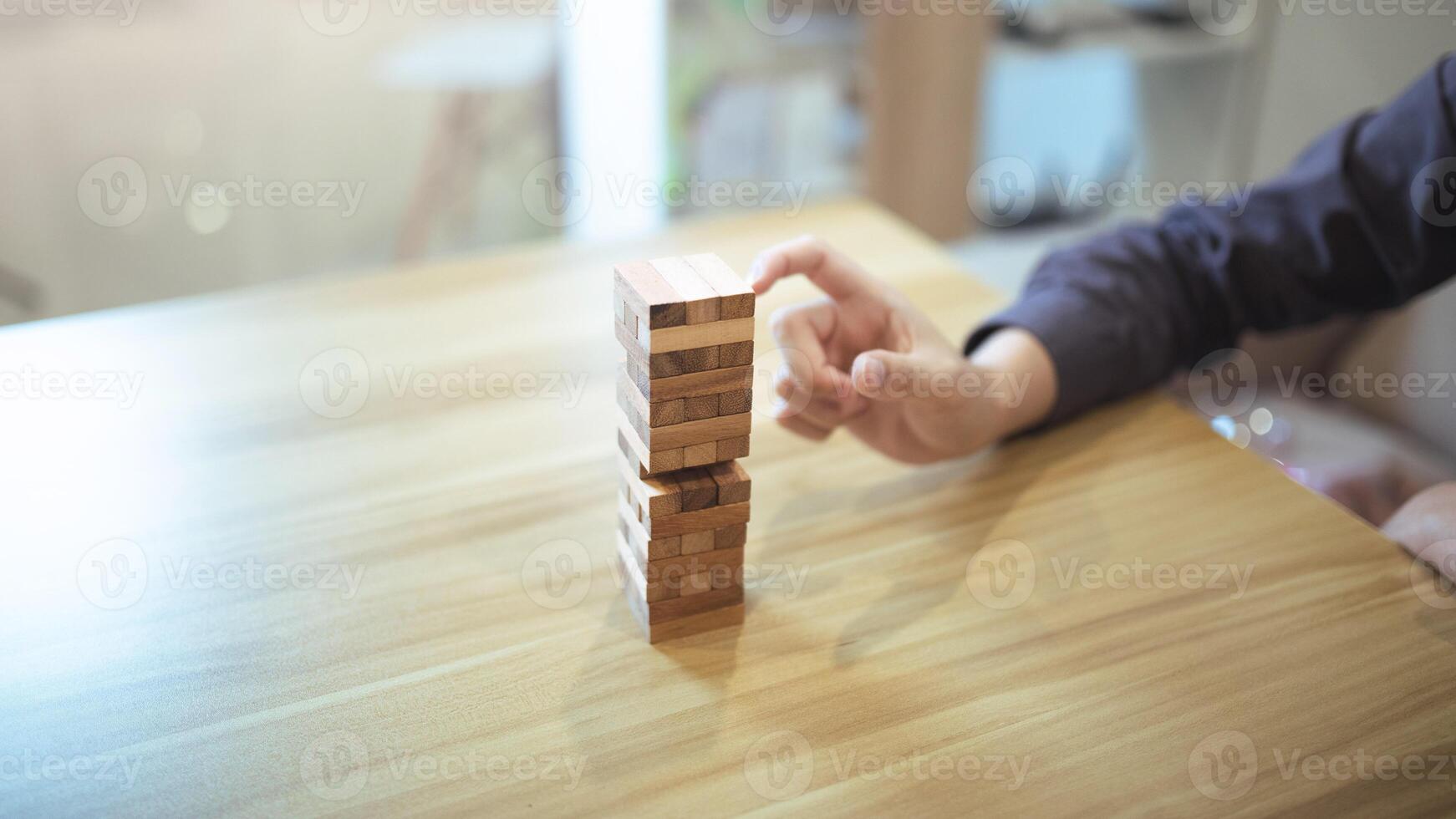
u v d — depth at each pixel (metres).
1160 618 0.64
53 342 0.90
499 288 0.98
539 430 0.80
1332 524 0.71
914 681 0.59
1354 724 0.56
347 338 0.91
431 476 0.75
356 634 0.62
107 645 0.61
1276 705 0.57
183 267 2.12
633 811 0.51
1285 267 0.84
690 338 0.56
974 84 2.21
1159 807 0.52
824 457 0.78
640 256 1.03
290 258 2.18
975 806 0.52
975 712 0.57
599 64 2.15
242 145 2.05
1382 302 0.85
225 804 0.51
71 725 0.56
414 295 0.97
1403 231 0.82
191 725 0.56
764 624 0.63
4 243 1.98
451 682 0.59
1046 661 0.61
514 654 0.61
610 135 2.21
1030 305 0.82
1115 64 2.33
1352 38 1.94
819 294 0.95
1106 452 0.78
